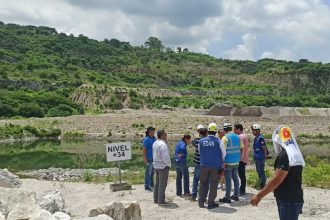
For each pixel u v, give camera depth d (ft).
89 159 117.29
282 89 517.14
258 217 36.81
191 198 44.27
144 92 364.38
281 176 20.07
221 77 557.74
